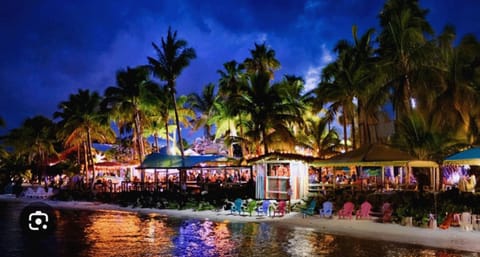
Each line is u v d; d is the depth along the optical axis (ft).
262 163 121.70
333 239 71.56
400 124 113.29
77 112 209.05
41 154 306.14
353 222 87.92
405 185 109.60
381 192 99.66
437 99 114.52
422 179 119.96
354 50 152.25
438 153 106.32
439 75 116.16
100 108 205.36
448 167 118.93
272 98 147.33
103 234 80.59
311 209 97.45
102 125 208.85
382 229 78.74
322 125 190.29
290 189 111.55
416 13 139.03
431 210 82.74
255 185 125.39
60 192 169.99
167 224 94.84
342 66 150.82
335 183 114.11
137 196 140.67
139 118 196.24
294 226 86.69
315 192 118.73
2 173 236.22
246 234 78.33
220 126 200.23
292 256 59.06
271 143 149.59
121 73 188.03
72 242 71.97
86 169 211.41
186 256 60.13
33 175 249.55
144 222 99.25
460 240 67.92
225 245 67.77
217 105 200.13
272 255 59.93
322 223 88.33
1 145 286.05
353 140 152.35
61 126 225.35
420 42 125.39
